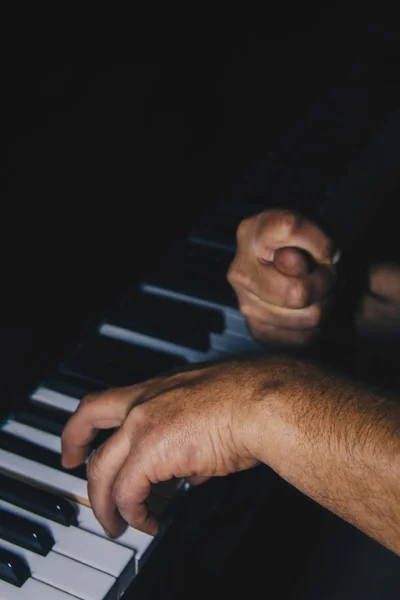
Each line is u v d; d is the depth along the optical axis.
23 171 1.08
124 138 1.17
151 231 1.06
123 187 1.11
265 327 0.86
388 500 0.63
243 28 1.44
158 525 0.75
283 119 1.31
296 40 1.46
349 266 0.96
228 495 0.82
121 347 0.94
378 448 0.63
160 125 1.20
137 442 0.71
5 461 0.82
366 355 0.95
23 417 0.86
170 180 1.14
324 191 1.12
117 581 0.74
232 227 1.08
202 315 0.97
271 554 0.84
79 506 0.79
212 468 0.71
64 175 1.09
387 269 0.97
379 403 0.66
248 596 0.79
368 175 1.11
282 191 1.12
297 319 0.84
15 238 1.02
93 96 1.21
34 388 0.89
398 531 0.64
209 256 1.04
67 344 0.93
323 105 1.28
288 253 0.80
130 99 1.24
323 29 1.49
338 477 0.65
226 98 1.31
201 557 0.77
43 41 1.26
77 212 1.06
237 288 0.86
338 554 0.94
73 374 0.91
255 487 0.83
